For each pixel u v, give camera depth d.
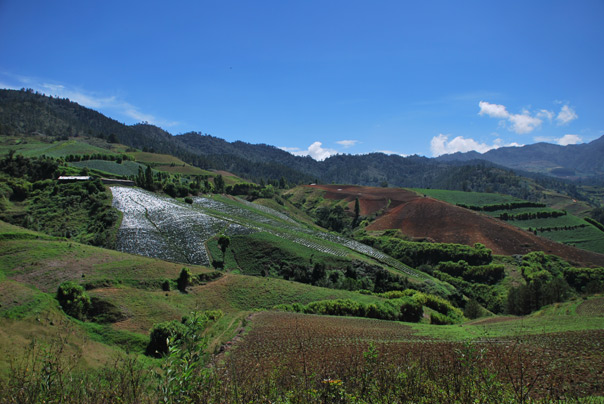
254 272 63.56
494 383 7.57
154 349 25.97
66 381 7.30
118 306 33.16
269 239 73.44
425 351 19.36
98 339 26.08
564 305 59.50
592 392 12.45
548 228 126.88
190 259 62.81
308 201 176.50
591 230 123.12
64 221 73.75
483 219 114.69
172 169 179.12
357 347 23.14
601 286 76.31
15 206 78.75
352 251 84.19
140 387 6.64
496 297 80.00
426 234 111.56
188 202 101.06
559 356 18.84
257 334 28.95
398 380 7.98
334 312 44.81
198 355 5.69
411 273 80.00
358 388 7.60
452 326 40.84
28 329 21.48
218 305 42.69
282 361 17.66
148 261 46.91
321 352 21.34
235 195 153.12
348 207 152.12
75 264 40.81
